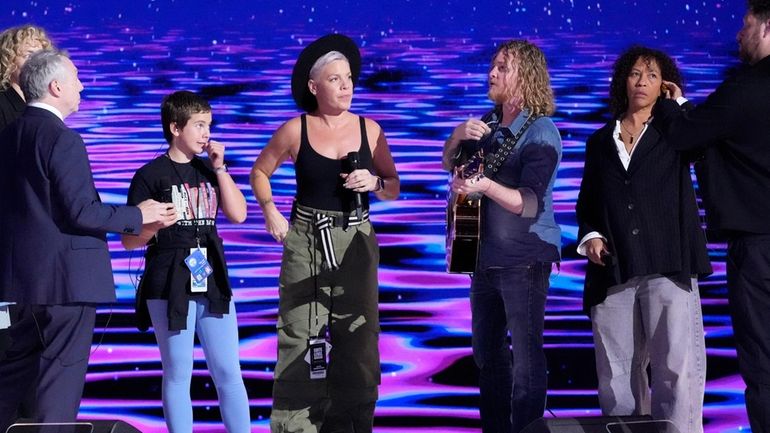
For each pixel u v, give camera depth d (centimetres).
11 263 1354
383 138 1588
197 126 1491
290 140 1544
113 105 2427
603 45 2530
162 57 2462
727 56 2542
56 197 1350
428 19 2514
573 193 2362
